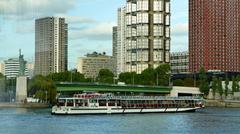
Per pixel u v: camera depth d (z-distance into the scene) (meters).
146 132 183.00
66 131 184.75
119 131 185.50
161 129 194.00
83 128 195.00
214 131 188.50
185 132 184.25
